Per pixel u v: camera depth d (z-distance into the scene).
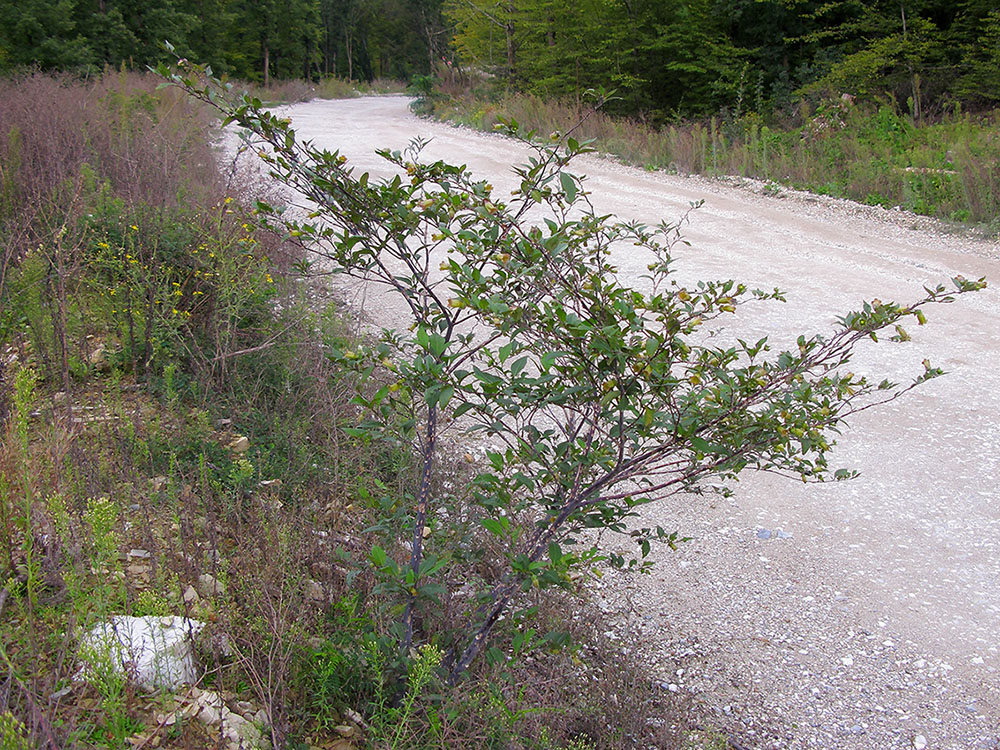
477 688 2.77
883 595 4.08
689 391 2.64
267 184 8.59
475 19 30.52
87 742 2.21
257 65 56.53
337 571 3.30
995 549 4.44
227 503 3.47
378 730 2.56
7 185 6.44
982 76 20.98
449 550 3.28
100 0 31.69
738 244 10.75
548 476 2.74
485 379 2.43
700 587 4.13
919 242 10.80
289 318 5.60
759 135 17.33
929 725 3.31
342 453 4.16
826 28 24.64
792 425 2.52
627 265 9.63
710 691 3.46
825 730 3.29
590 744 3.02
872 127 17.19
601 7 24.97
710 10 24.86
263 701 2.55
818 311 8.02
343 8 71.19
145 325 4.80
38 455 3.55
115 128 9.73
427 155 17.70
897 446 5.53
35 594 2.50
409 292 2.87
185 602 2.86
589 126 20.11
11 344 4.57
